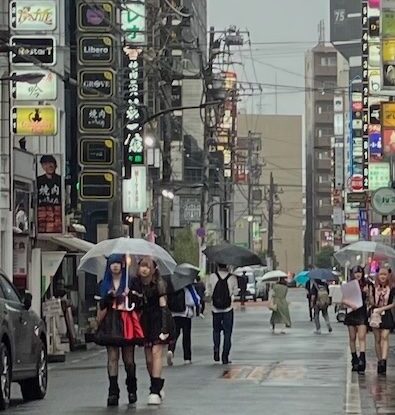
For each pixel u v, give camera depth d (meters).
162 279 20.31
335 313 66.25
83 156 46.72
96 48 46.62
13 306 19.64
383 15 42.78
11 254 41.09
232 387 22.50
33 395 20.77
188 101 95.31
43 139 47.03
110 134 46.69
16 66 39.12
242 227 163.12
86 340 39.69
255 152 169.75
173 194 78.00
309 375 25.33
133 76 53.06
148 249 19.09
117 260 18.94
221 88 87.88
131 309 18.95
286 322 46.88
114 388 19.23
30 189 43.28
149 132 65.38
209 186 92.81
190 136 99.12
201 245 83.19
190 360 29.41
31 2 39.41
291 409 18.50
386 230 61.09
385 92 49.19
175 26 68.81
